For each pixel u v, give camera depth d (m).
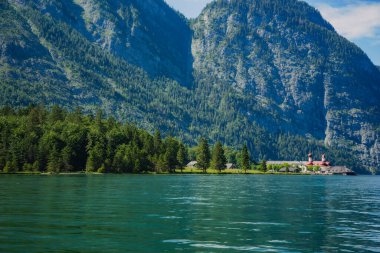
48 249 40.69
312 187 150.38
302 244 44.91
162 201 83.38
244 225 55.66
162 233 49.22
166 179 185.62
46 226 52.12
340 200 94.94
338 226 56.19
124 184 137.62
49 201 78.50
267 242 45.56
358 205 83.75
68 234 47.56
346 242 46.09
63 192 99.31
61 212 64.06
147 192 105.38
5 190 103.25
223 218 61.47
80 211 65.69
